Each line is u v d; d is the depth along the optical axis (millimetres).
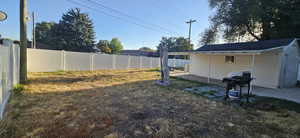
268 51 6242
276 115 3637
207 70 10742
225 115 3588
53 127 2727
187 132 2713
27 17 6207
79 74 10250
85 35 26719
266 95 5664
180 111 3797
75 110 3631
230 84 4887
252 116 3553
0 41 4309
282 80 7238
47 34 29844
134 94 5402
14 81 5242
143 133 2633
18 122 2863
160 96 5219
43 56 9727
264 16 12406
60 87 6156
